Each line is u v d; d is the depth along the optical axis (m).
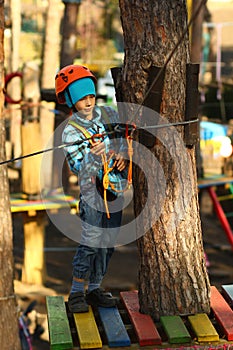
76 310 6.27
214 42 27.44
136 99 6.03
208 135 17.42
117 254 16.77
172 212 6.12
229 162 16.12
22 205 13.08
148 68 5.94
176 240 6.14
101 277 6.48
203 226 19.69
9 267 6.12
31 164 13.30
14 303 6.15
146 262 6.19
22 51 24.33
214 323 6.35
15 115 18.64
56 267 15.75
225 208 18.56
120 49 27.11
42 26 25.05
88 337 5.77
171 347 5.75
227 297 6.79
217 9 34.44
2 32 6.10
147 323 6.02
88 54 23.78
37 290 14.06
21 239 17.69
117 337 5.79
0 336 6.06
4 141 6.14
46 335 12.59
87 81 6.11
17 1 19.56
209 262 16.61
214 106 21.62
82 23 24.64
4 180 6.11
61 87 6.15
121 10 6.08
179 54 5.98
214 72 25.58
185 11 6.04
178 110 6.04
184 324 6.14
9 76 13.16
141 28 5.97
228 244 17.97
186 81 6.03
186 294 6.14
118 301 6.75
